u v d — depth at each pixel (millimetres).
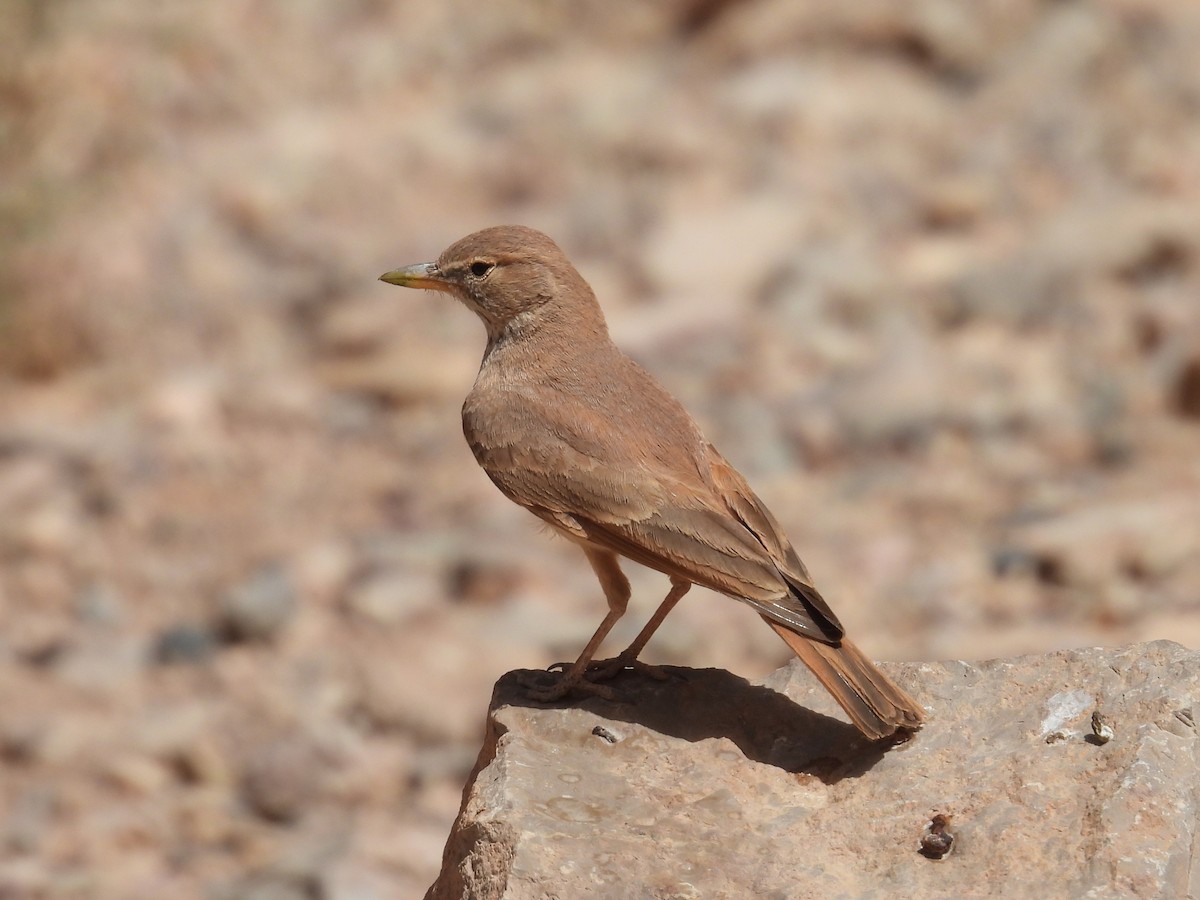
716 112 28531
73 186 25312
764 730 9438
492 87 29875
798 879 8211
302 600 18734
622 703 9680
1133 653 9266
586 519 9859
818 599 9250
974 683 9414
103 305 24391
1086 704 9000
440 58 30750
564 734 9406
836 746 9273
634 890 8148
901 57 29266
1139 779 8242
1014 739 8906
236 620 18234
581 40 31250
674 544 9523
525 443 10125
